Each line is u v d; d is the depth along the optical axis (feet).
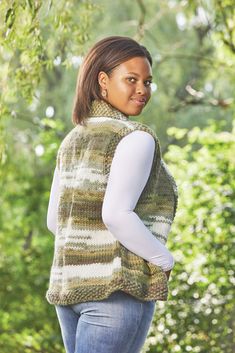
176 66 42.86
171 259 8.44
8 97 18.54
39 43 15.81
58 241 8.81
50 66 18.20
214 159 26.07
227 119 42.22
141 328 8.52
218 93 40.73
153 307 8.63
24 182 35.12
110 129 8.59
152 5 43.01
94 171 8.52
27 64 17.92
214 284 23.97
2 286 32.42
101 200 8.48
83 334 8.47
